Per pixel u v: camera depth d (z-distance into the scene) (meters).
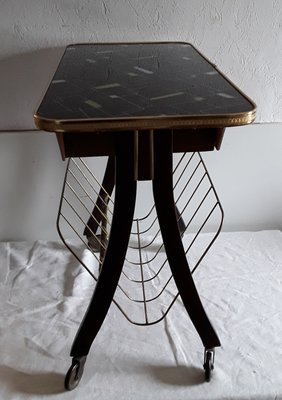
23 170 1.35
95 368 0.92
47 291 1.17
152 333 1.02
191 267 1.26
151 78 0.83
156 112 0.64
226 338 1.00
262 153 1.40
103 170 1.36
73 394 0.86
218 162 1.40
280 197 1.47
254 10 1.24
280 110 1.38
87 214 1.42
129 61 0.99
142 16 1.22
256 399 0.86
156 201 0.77
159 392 0.86
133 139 0.71
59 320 1.06
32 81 1.27
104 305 0.83
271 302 1.13
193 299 0.84
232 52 1.29
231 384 0.88
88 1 1.19
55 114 0.63
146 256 1.33
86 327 0.84
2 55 1.23
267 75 1.33
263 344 0.99
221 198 1.45
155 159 0.73
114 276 0.81
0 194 1.37
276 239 1.42
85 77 0.85
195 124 0.62
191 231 1.49
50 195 1.38
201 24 1.25
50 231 1.44
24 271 1.26
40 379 0.90
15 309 1.10
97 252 1.34
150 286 1.19
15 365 0.93
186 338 1.00
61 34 1.23
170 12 1.22
